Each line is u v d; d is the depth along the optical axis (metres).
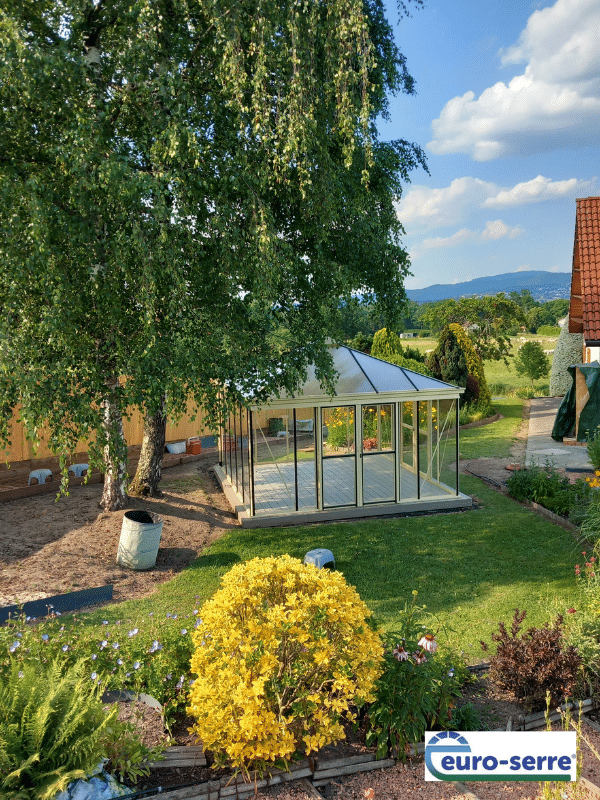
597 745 4.61
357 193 10.28
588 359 21.03
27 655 5.25
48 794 3.45
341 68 7.80
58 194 7.41
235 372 8.38
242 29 7.58
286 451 12.65
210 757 4.45
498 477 14.94
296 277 9.60
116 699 5.09
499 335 30.55
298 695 4.43
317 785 4.21
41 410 7.04
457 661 5.43
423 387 12.74
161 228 7.11
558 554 9.65
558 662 5.17
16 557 9.38
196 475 15.60
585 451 17.22
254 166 8.24
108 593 8.34
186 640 5.47
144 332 7.69
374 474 12.52
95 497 12.55
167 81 7.53
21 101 7.60
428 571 9.13
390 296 11.75
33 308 7.64
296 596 4.45
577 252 16.81
